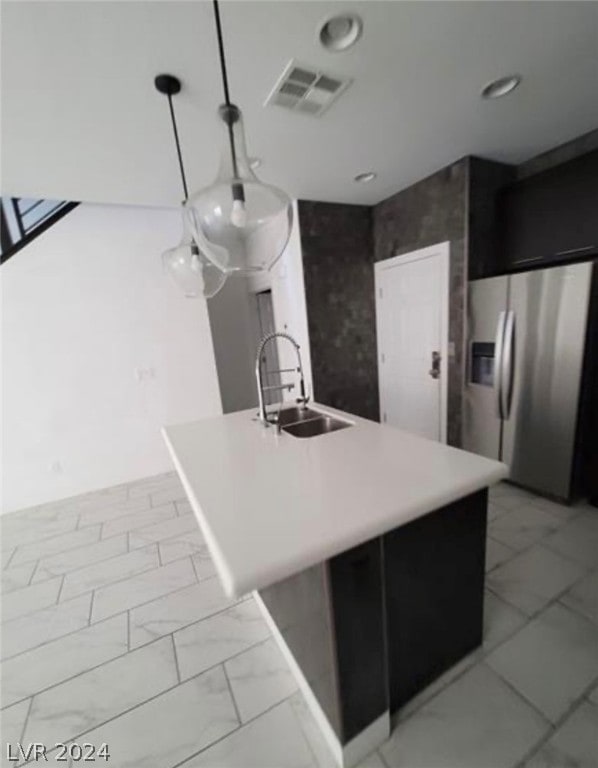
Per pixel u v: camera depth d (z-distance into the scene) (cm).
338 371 378
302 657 132
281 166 256
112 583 214
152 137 200
